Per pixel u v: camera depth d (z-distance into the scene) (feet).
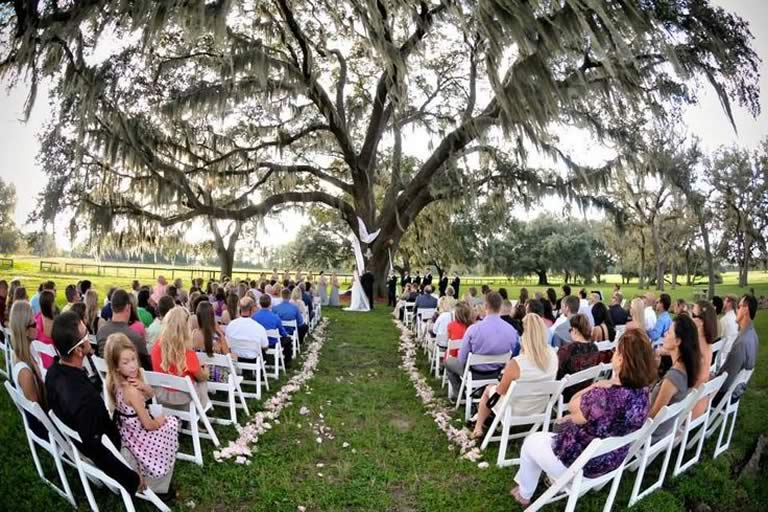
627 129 58.03
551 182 70.44
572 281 210.59
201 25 33.99
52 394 11.59
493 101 61.41
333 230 127.13
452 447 17.52
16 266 113.80
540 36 35.70
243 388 24.91
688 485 14.94
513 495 14.03
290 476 15.26
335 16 52.90
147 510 12.90
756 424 20.18
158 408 13.50
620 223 70.90
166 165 60.44
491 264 179.93
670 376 14.64
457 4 33.55
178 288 34.81
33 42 28.40
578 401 12.27
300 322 34.35
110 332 18.22
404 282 87.92
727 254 122.31
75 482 14.12
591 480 12.15
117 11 32.37
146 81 55.06
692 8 44.16
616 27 34.86
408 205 75.05
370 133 77.41
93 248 61.72
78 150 40.27
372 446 17.69
